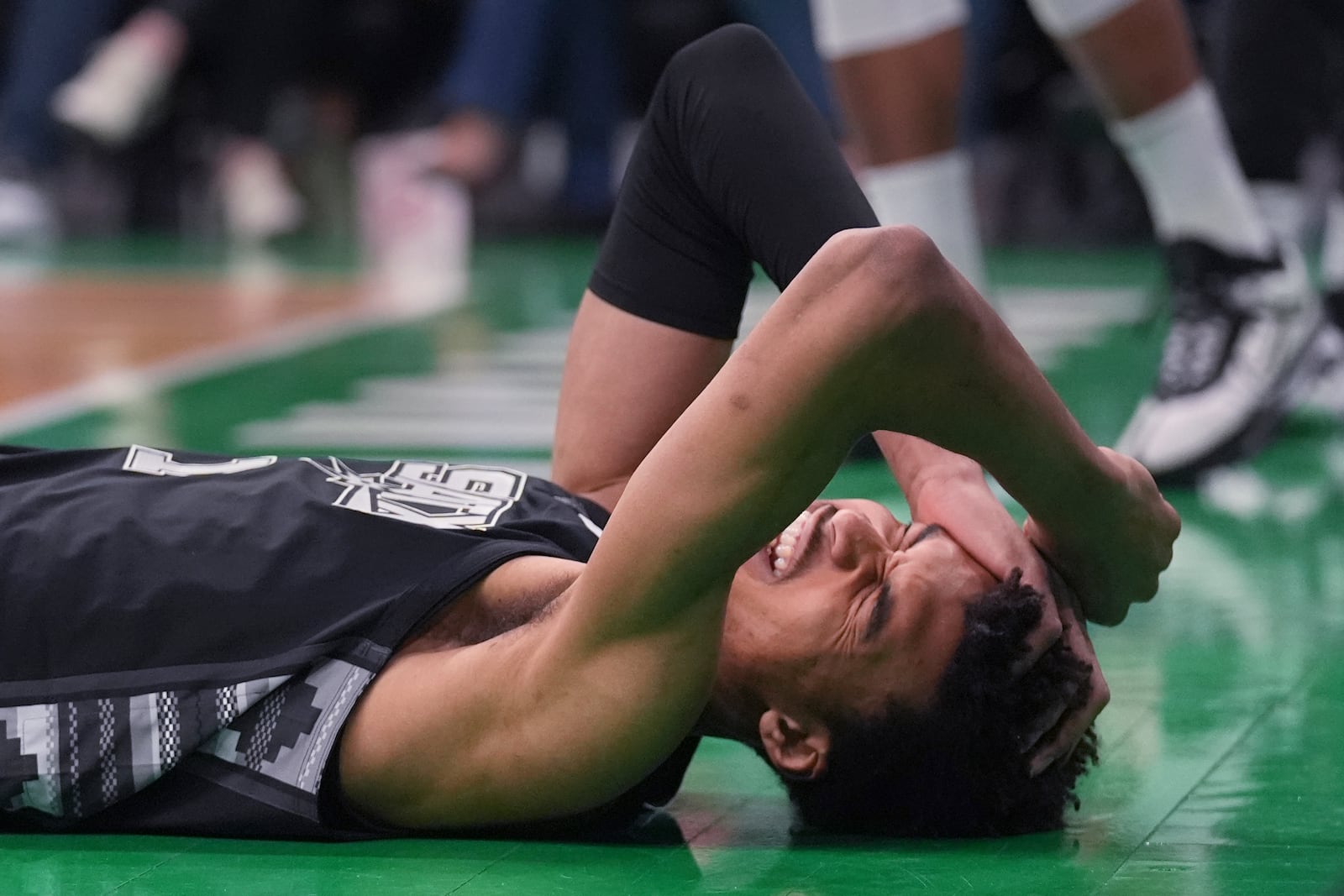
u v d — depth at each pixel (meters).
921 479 2.94
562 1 13.77
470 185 12.96
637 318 3.46
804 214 3.24
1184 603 4.57
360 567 2.92
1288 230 6.68
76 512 3.01
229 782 2.90
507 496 3.16
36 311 11.21
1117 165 13.03
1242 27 6.56
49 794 2.92
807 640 2.78
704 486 2.53
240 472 3.10
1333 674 3.93
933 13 5.53
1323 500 5.77
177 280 12.84
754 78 3.35
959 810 2.88
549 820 2.88
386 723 2.84
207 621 2.90
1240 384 5.97
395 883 2.74
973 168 12.84
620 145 15.16
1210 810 3.08
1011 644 2.72
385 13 14.68
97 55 14.70
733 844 2.96
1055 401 2.61
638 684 2.65
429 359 9.03
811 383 2.46
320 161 15.43
